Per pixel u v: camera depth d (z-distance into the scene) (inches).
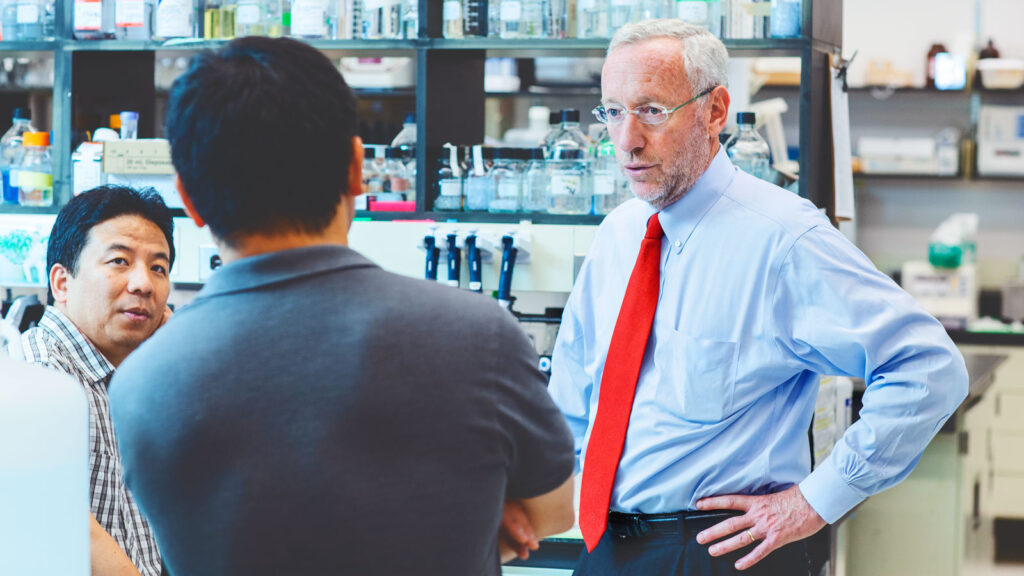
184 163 39.9
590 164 102.5
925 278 220.7
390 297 39.8
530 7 101.8
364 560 38.5
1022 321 222.4
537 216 101.4
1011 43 231.5
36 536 32.8
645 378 74.2
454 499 39.0
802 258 68.4
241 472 38.2
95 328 69.6
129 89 114.3
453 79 106.3
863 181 237.0
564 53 104.4
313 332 38.8
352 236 103.5
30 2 108.8
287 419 38.1
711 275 71.1
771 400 71.2
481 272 101.7
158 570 71.2
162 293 71.8
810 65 94.5
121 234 69.2
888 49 235.6
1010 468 213.9
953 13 232.8
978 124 224.2
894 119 232.4
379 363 38.3
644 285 74.2
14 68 140.9
